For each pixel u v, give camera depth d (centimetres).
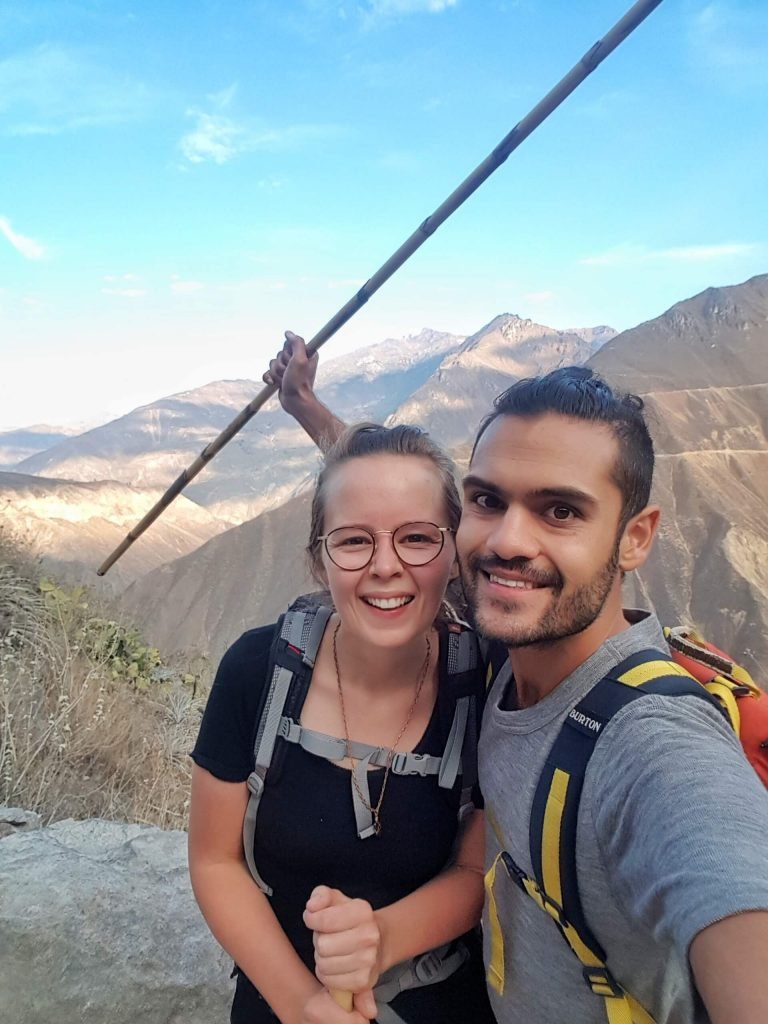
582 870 53
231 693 76
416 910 72
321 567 80
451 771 74
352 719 76
